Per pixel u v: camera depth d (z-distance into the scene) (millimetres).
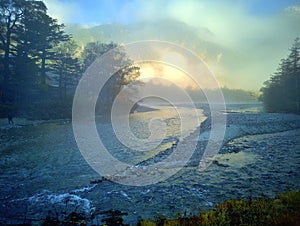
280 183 10766
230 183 11016
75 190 10711
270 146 19078
